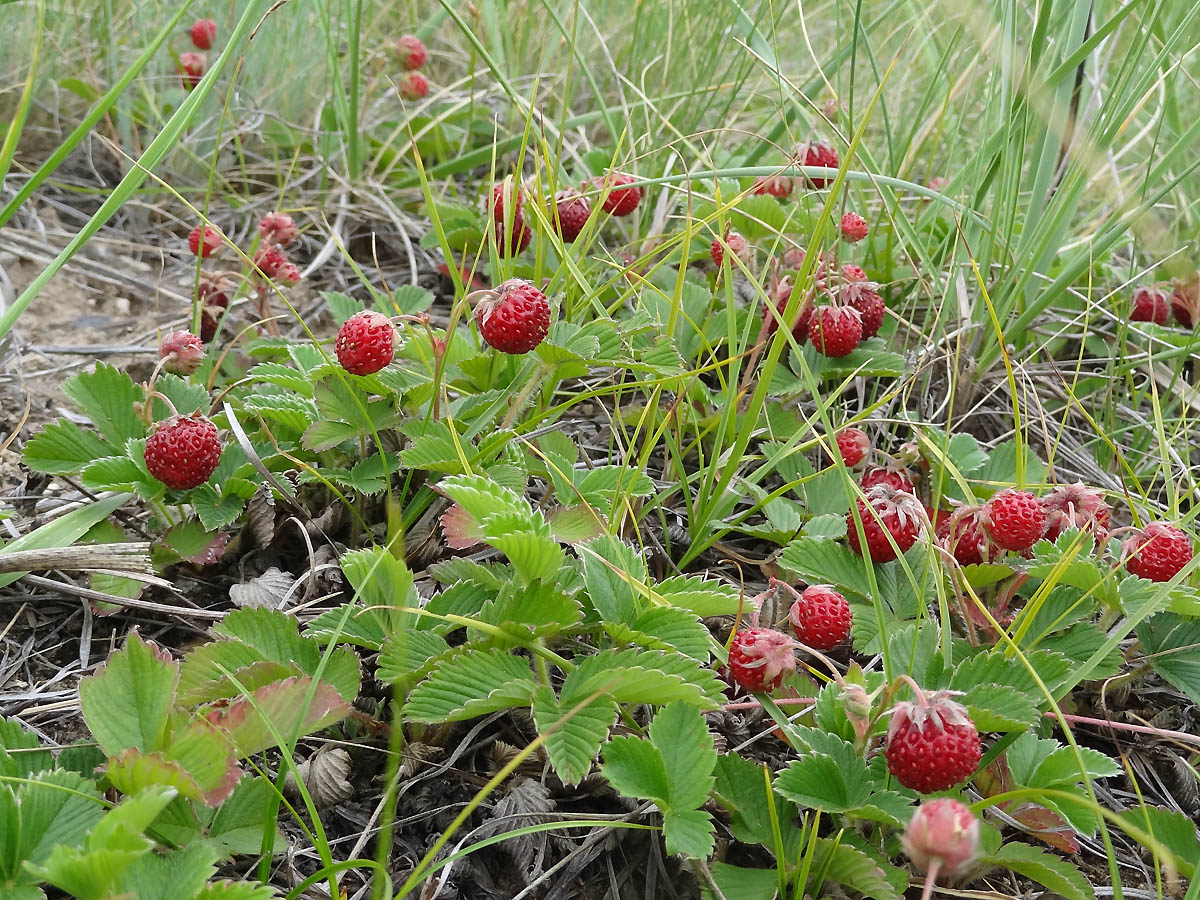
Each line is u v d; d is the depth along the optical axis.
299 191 0.51
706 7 0.53
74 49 0.51
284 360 0.39
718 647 0.28
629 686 0.26
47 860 0.23
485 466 0.32
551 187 0.36
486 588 0.29
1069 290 0.46
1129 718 0.32
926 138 0.49
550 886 0.27
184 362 0.34
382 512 0.34
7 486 0.35
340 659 0.27
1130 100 0.39
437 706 0.26
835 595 0.28
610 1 0.61
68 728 0.29
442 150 0.54
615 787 0.24
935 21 0.50
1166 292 0.43
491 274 0.37
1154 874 0.28
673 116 0.50
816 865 0.26
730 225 0.41
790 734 0.26
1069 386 0.42
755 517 0.36
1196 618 0.30
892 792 0.26
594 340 0.33
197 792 0.24
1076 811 0.26
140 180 0.30
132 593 0.31
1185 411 0.39
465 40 0.59
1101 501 0.30
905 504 0.29
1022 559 0.32
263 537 0.32
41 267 0.45
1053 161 0.40
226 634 0.27
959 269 0.42
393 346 0.31
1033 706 0.26
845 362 0.38
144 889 0.23
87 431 0.33
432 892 0.26
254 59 0.53
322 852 0.24
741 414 0.37
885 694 0.25
